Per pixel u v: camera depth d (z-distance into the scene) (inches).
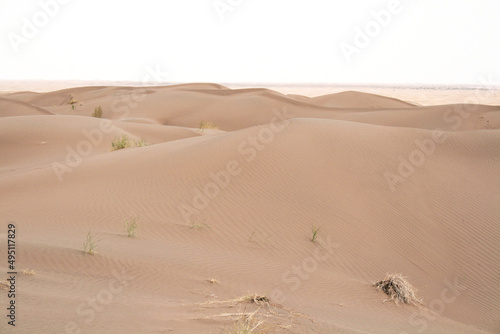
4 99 2207.2
